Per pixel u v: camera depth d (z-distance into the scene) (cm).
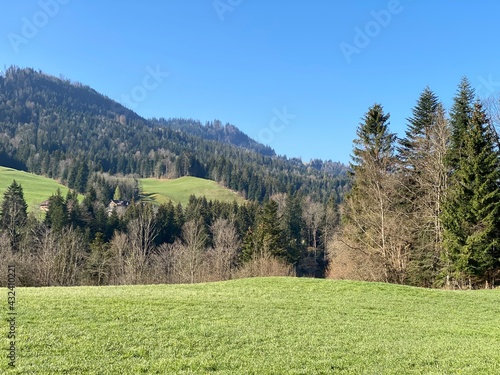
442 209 3678
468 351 1274
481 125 3597
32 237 5972
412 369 1062
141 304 1684
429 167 4028
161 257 6431
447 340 1447
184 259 5844
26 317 1358
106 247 6481
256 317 1620
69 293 1891
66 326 1277
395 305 2100
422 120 4850
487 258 3338
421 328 1639
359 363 1094
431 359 1157
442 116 4250
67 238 5538
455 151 3853
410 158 4391
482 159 3462
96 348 1076
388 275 3891
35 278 4719
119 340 1162
